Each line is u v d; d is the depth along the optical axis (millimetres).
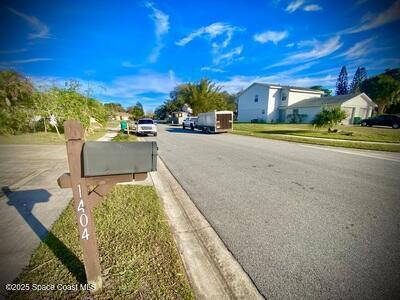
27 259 2299
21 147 9680
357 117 27125
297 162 7520
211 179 5539
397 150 9641
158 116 77500
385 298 1933
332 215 3572
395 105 36312
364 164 7230
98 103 17156
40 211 3426
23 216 3256
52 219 3176
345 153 9352
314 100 31188
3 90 13586
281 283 2117
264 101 34031
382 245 2740
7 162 6770
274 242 2805
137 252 2432
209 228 3150
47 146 9984
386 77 37781
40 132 15969
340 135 15766
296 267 2338
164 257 2369
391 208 3840
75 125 1608
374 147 10391
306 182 5309
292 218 3463
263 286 2080
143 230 2887
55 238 2664
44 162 6797
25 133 15234
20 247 2508
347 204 4012
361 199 4250
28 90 14453
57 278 2043
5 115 13836
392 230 3102
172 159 8031
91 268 1845
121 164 1715
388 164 7234
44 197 3990
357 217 3500
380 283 2109
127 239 2676
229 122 19672
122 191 4352
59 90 12875
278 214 3605
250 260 2453
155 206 3646
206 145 11883
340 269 2307
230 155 8828
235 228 3148
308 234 2996
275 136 15664
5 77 13852
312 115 29438
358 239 2875
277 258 2486
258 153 9297
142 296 1870
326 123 16969
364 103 27703
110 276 2074
